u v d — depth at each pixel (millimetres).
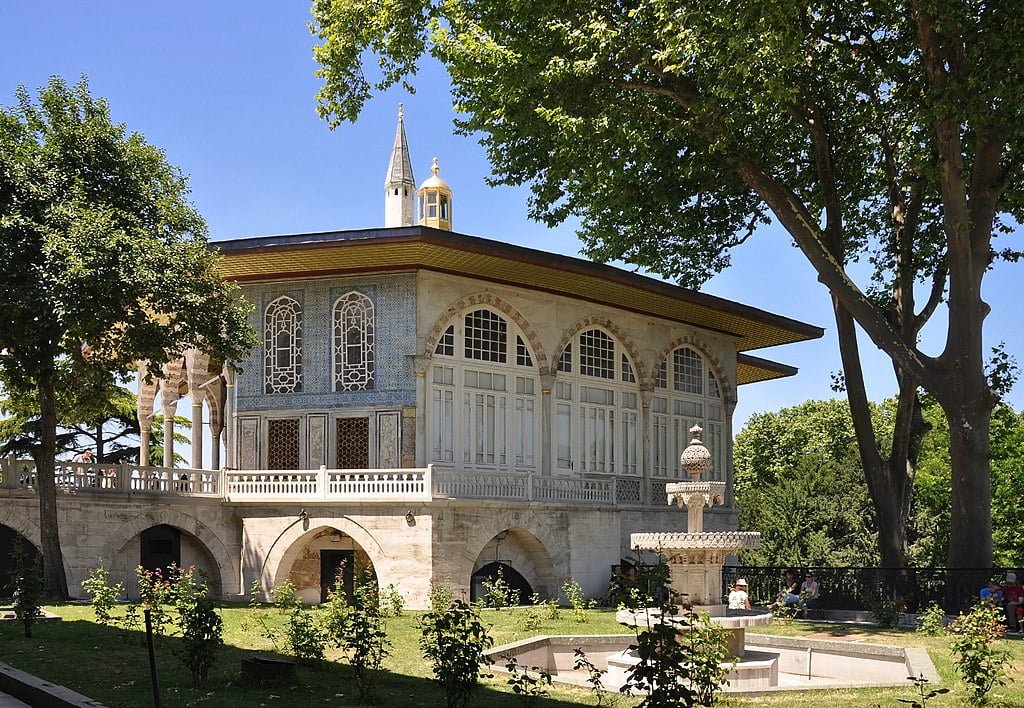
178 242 27203
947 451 58344
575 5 25500
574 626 23969
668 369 41250
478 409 34500
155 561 31359
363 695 13367
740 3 21734
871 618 27234
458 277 34156
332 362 33812
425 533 30203
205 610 14508
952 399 26156
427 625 12961
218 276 28703
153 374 28594
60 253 24375
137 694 13500
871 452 31406
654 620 18141
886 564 31047
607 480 36531
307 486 31578
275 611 25391
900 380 31500
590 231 34062
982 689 13914
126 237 25297
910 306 30922
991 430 44969
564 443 36938
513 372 35656
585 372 38000
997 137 25703
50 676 14773
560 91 26422
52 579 26719
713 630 12883
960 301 25969
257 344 30359
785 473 61562
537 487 33562
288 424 34094
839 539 53281
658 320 40719
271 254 31938
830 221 29641
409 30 27719
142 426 34219
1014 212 30562
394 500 30297
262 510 32062
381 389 33156
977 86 22781
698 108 25172
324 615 19078
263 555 31891
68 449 51219
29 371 26297
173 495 30922
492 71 26406
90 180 26875
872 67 27125
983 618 17766
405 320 33125
